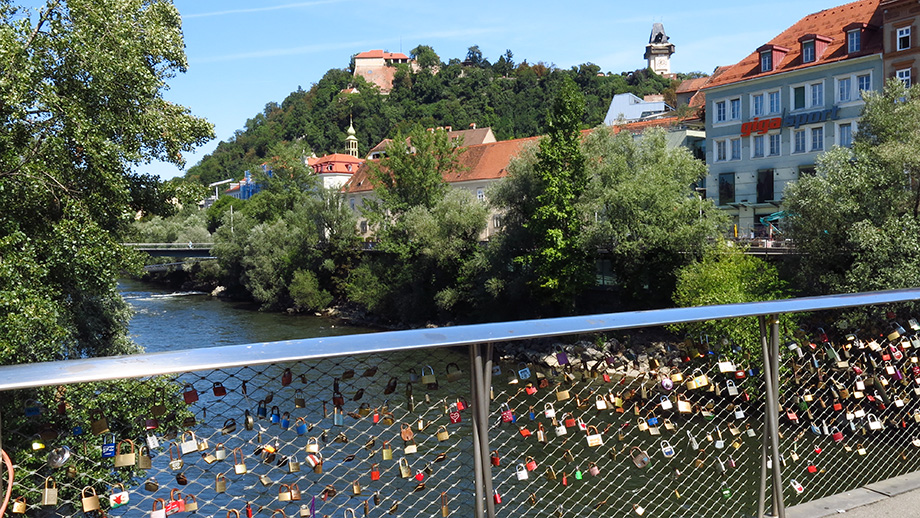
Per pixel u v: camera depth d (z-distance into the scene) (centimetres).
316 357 233
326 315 5662
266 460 287
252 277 6250
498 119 16625
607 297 3922
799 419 431
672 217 3234
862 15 4231
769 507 393
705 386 379
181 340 4341
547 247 3612
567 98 3488
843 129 4097
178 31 1995
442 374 297
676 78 17762
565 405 338
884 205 2323
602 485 612
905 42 3788
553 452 344
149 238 8588
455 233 4438
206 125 1952
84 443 264
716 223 3222
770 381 369
